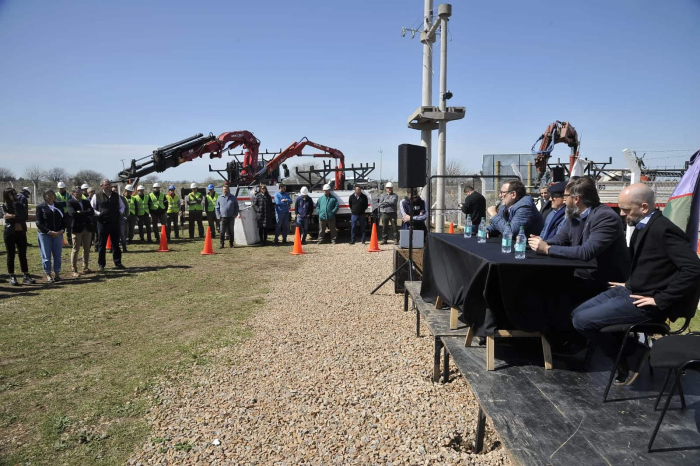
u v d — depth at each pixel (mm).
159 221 16219
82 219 9641
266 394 4156
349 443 3365
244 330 6020
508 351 3879
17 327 6184
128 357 5105
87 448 3352
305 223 15383
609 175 13867
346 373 4602
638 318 3061
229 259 12078
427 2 13141
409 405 3934
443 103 12016
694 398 3008
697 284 2840
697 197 5090
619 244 3451
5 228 8617
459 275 4133
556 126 11469
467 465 3100
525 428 2641
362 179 19297
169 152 16016
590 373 3441
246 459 3186
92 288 8578
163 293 8172
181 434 3516
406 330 5953
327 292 8148
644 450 2426
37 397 4156
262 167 19438
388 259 11727
